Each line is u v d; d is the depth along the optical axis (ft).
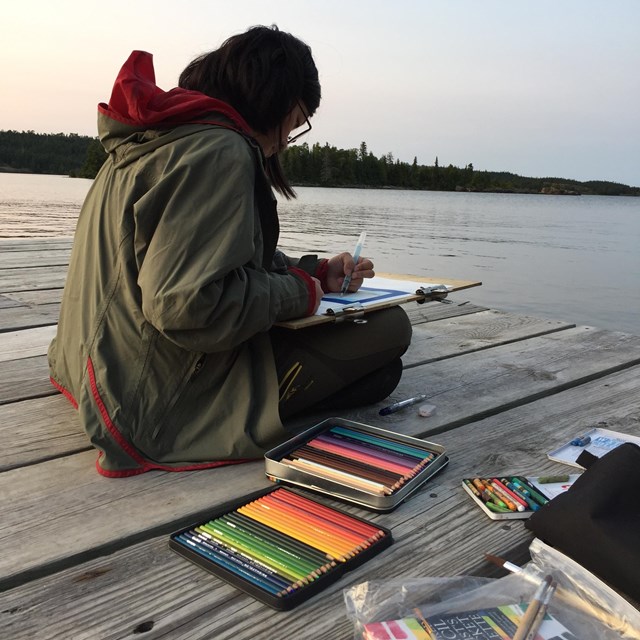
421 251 50.42
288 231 61.67
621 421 6.61
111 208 4.96
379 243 54.75
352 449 5.48
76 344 5.26
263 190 4.92
